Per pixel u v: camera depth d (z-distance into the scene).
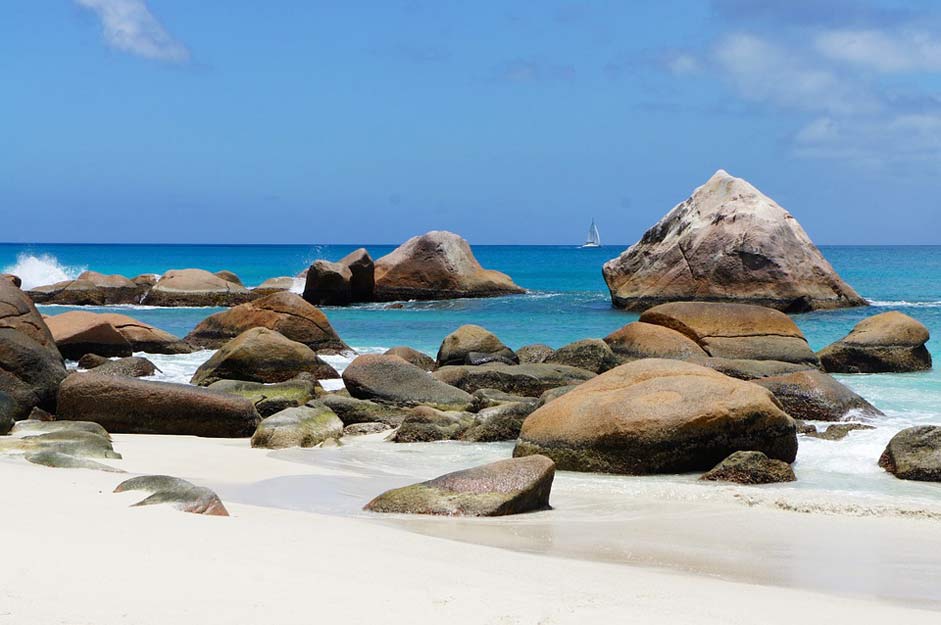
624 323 35.69
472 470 10.71
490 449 14.83
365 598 6.02
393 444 15.36
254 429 16.42
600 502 11.00
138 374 21.89
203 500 9.05
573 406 13.56
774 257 38.72
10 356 16.48
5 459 11.52
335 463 13.62
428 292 47.53
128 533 7.54
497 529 9.55
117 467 12.41
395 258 48.06
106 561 6.50
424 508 10.23
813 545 9.05
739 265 38.97
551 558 8.20
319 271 44.69
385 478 12.43
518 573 7.30
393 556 7.54
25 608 5.32
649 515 10.34
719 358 20.53
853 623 6.32
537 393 19.36
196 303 45.56
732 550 8.83
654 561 8.34
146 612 5.39
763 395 13.24
